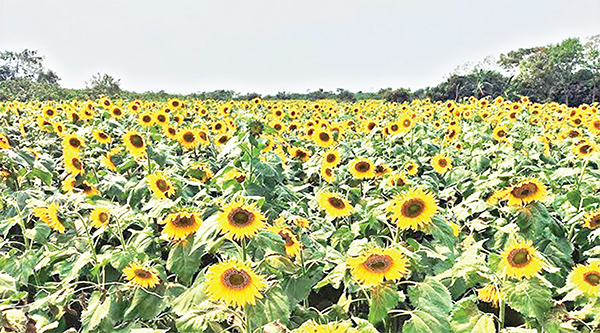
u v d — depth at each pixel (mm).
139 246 4582
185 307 3479
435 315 3225
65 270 4480
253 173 5719
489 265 3709
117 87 38875
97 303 3928
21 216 5141
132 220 5023
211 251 3705
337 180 7062
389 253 3287
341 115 19234
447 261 4055
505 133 11555
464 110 16250
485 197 5734
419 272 4238
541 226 4762
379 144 10641
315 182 7957
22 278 4422
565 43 68812
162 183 5238
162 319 3938
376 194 6332
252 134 5762
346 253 4207
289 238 3934
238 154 5895
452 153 9805
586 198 5539
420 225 3762
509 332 3357
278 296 3357
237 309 3316
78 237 5176
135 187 5766
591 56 68500
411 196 3781
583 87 67625
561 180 7129
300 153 8711
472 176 7645
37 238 4957
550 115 17031
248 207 3529
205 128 10844
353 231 4555
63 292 4133
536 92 66875
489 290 3695
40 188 6562
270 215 5094
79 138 7988
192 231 3934
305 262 3932
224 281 3160
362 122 14484
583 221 5281
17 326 3260
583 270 3756
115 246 5340
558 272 4168
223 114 15836
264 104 24000
